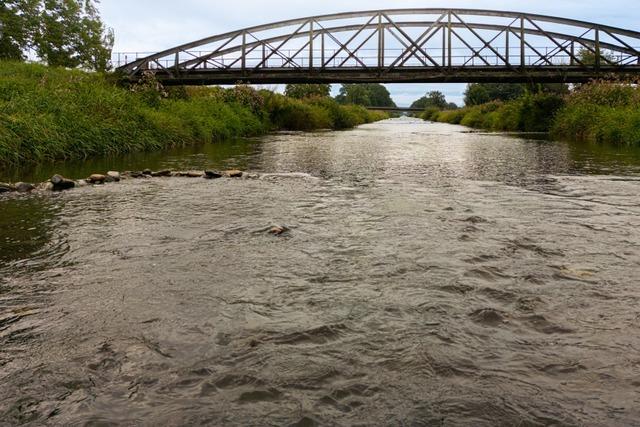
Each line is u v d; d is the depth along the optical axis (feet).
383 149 57.67
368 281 11.65
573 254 13.79
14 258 13.69
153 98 72.95
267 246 14.84
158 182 29.22
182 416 6.57
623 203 21.90
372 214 19.57
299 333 8.95
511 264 12.85
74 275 12.22
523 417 6.52
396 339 8.70
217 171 32.81
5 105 42.55
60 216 19.31
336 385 7.27
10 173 33.42
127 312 9.91
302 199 23.22
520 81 109.50
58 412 6.64
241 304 10.32
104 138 47.85
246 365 7.82
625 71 105.19
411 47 108.17
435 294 10.78
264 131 109.91
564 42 109.29
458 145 63.98
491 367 7.76
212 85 113.80
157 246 14.90
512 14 107.55
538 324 9.29
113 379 7.44
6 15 112.06
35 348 8.38
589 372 7.60
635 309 9.93
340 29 110.52
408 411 6.66
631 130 59.31
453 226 17.31
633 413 6.59
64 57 125.08
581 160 41.68
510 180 30.01
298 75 108.58
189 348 8.39
